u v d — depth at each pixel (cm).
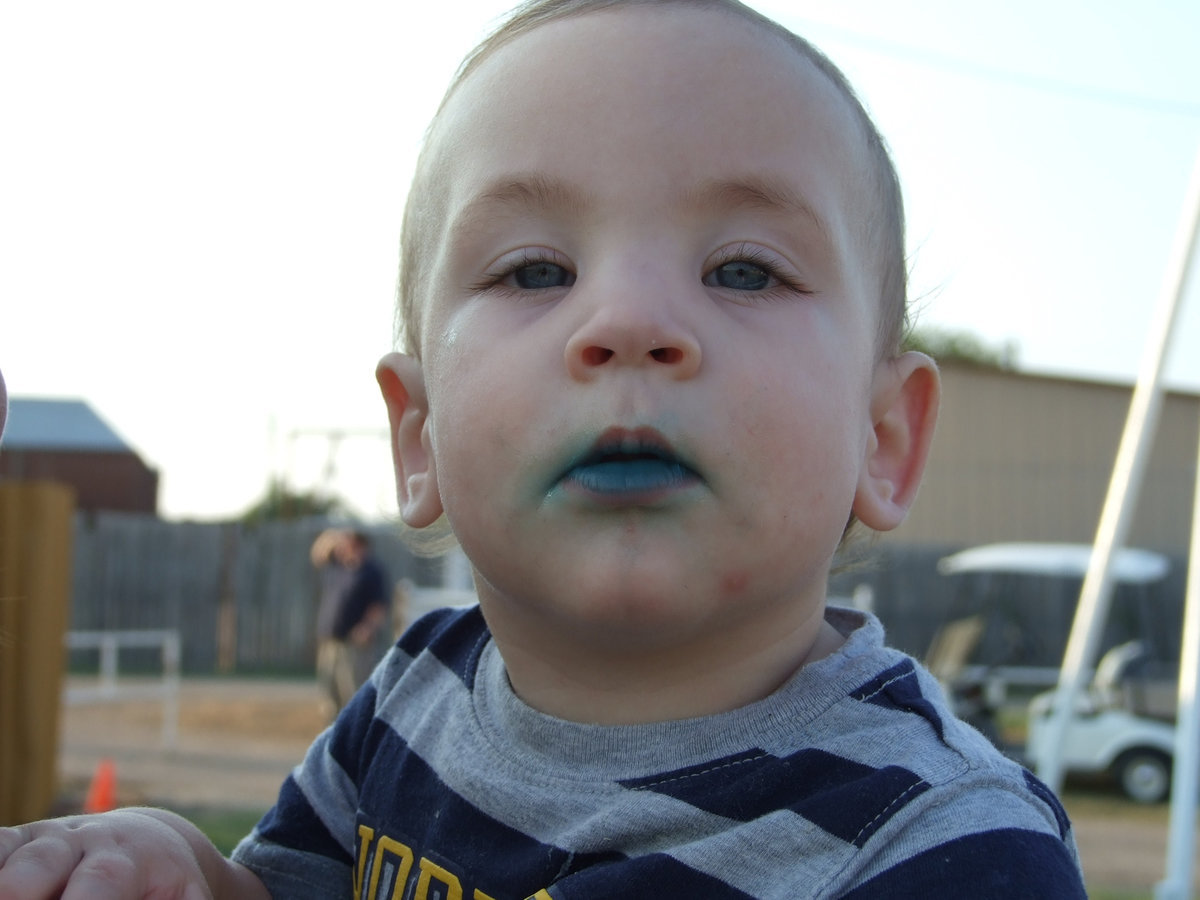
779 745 95
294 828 129
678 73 94
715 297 91
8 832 99
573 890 92
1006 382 1931
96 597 1778
